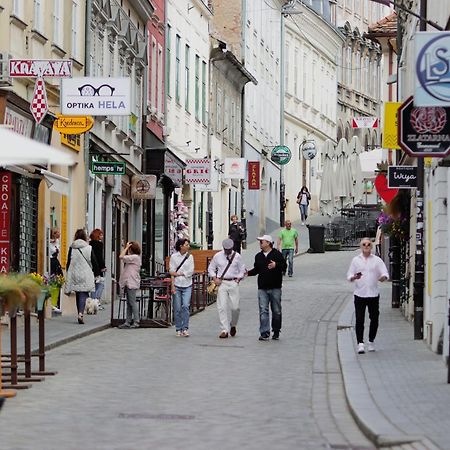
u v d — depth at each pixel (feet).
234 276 157.69
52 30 177.58
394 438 75.66
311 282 257.55
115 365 121.90
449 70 94.58
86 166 199.00
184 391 103.86
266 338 152.87
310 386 108.78
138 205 262.26
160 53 281.95
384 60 278.26
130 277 170.19
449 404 91.09
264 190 414.82
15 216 161.79
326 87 526.98
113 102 163.53
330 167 391.86
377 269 132.57
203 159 285.43
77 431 81.97
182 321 157.58
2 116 148.46
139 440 78.74
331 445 77.77
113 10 225.15
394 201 184.55
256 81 392.88
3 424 84.48
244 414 91.56
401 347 136.77
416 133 105.19
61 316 181.47
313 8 499.10
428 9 155.22
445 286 129.08
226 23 386.32
